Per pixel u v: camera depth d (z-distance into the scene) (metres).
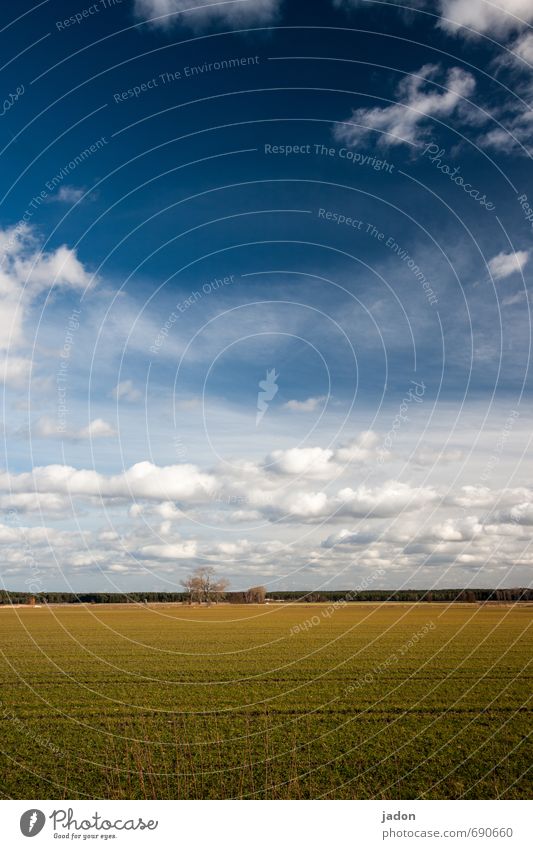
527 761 13.21
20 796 11.23
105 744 14.93
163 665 30.47
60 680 25.78
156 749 14.40
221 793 11.24
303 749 14.28
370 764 13.03
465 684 23.41
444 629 49.59
